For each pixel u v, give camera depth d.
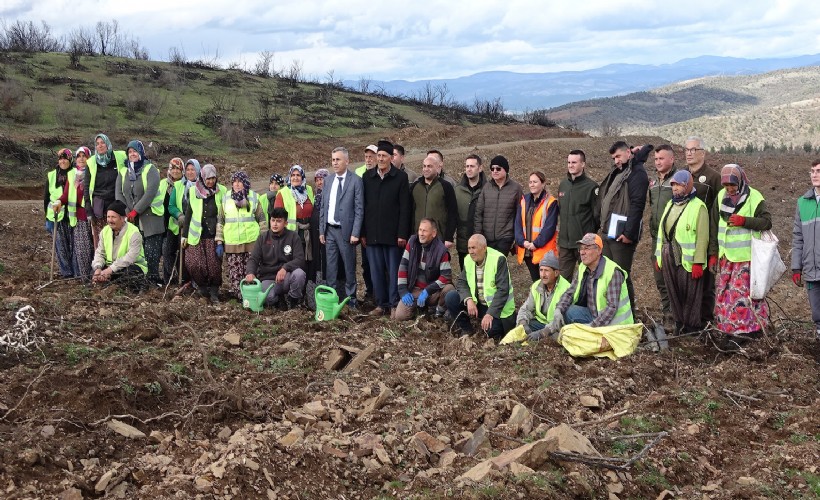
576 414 6.30
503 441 5.62
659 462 5.55
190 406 5.91
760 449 6.00
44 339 7.01
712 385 7.04
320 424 5.72
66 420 5.22
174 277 10.81
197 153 28.02
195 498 4.41
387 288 10.06
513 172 24.45
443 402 6.25
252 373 6.81
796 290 11.64
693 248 8.23
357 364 7.29
